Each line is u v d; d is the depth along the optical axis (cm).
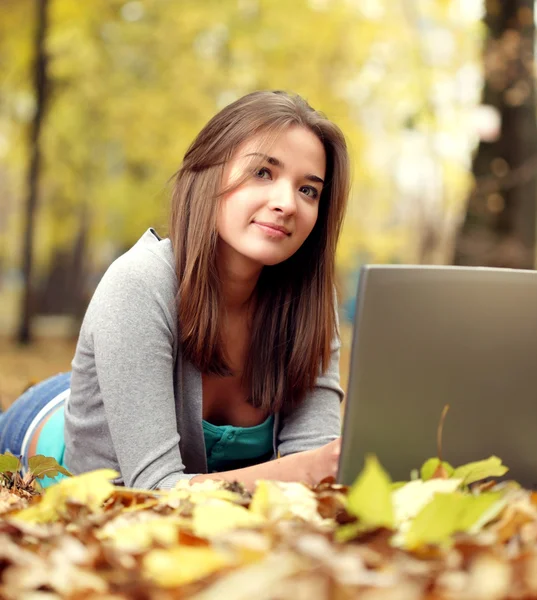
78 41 1402
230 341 227
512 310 148
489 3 916
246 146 208
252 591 82
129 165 1576
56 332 1917
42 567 95
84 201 1584
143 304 205
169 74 1420
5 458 164
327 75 1412
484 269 146
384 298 138
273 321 229
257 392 230
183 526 112
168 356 208
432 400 144
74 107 1451
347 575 86
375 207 1769
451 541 102
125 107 1420
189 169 215
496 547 100
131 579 92
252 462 240
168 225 225
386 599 82
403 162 1505
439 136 1193
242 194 208
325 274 229
